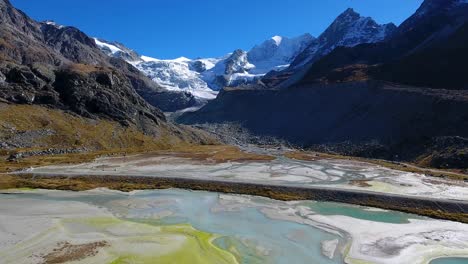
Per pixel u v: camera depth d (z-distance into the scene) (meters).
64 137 132.88
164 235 48.09
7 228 48.38
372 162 127.88
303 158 139.50
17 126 127.88
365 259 43.03
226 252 43.62
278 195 74.19
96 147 137.00
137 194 74.56
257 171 102.12
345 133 182.38
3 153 108.81
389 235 51.38
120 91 183.62
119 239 45.97
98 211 58.97
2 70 155.88
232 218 58.12
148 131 171.50
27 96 147.88
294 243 47.47
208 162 120.81
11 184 77.25
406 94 174.00
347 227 54.47
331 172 101.75
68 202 65.12
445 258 44.03
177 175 91.06
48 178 85.50
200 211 61.81
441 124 141.88
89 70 193.38
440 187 80.25
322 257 43.28
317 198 73.00
